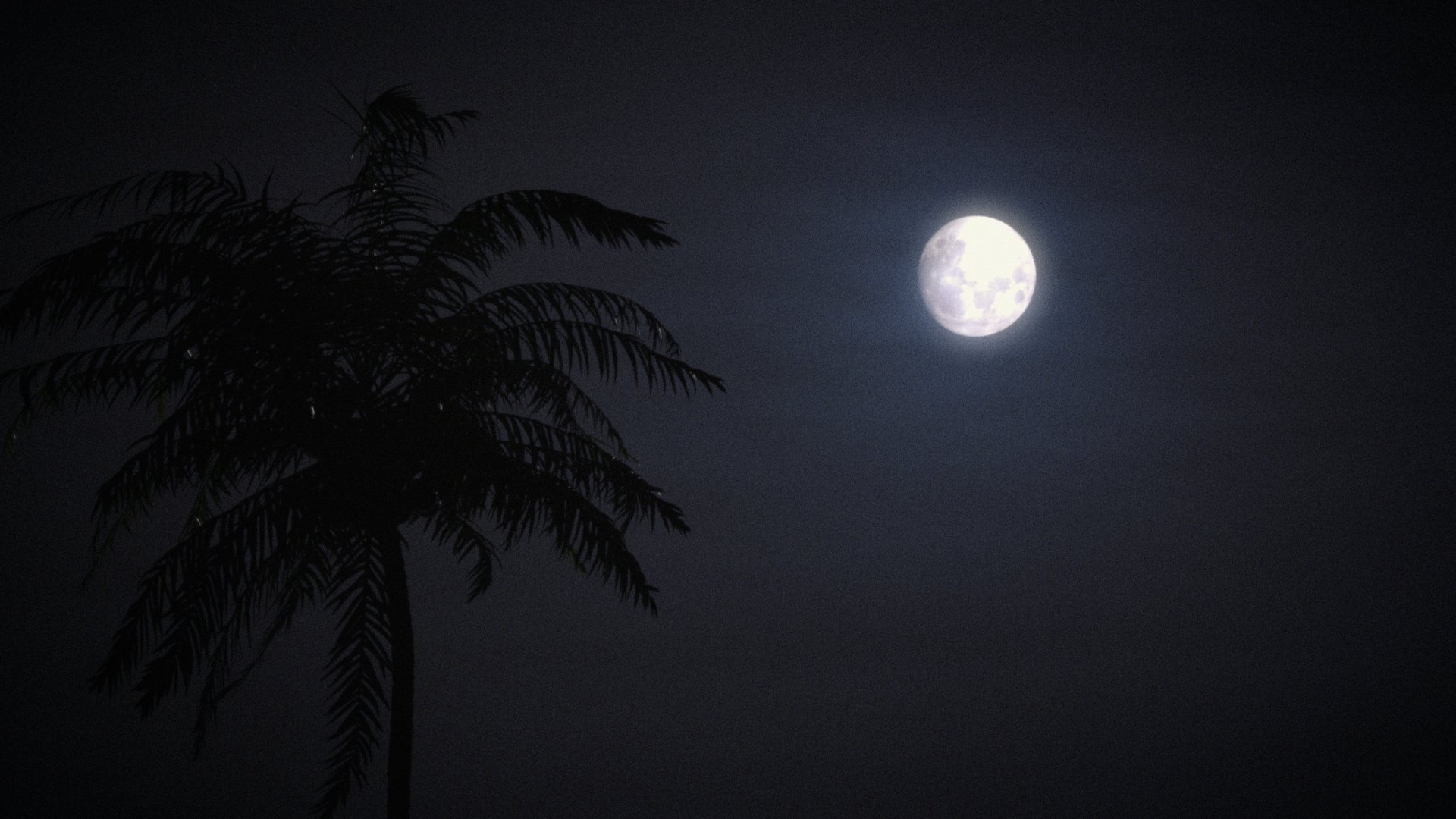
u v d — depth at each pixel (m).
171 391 6.10
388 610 6.13
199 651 5.66
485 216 6.27
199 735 5.79
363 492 5.99
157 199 6.02
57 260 5.64
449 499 6.27
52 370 5.89
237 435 5.81
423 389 6.27
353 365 6.29
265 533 5.81
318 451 6.00
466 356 6.37
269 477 6.23
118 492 5.75
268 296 5.75
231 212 5.96
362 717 5.78
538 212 6.27
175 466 5.76
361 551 6.04
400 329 6.16
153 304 5.80
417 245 6.45
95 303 5.79
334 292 5.96
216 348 5.66
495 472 6.28
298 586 6.33
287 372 5.71
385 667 5.91
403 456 6.04
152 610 5.69
